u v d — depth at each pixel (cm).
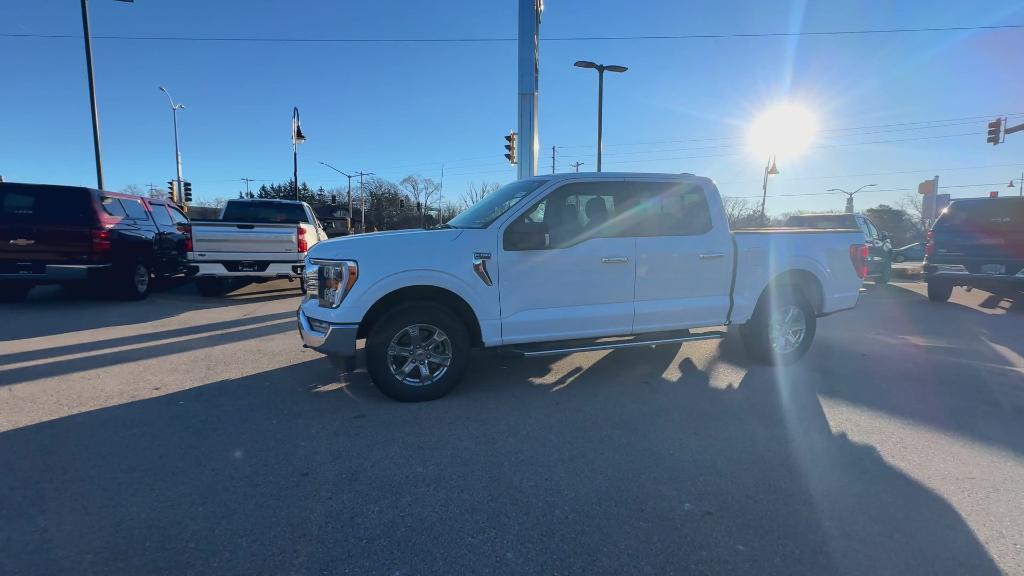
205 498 319
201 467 357
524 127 1178
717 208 569
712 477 347
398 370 477
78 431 414
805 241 608
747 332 605
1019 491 331
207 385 528
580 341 571
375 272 461
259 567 258
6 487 329
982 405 479
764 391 516
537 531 288
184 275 1157
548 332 510
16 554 265
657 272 540
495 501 317
